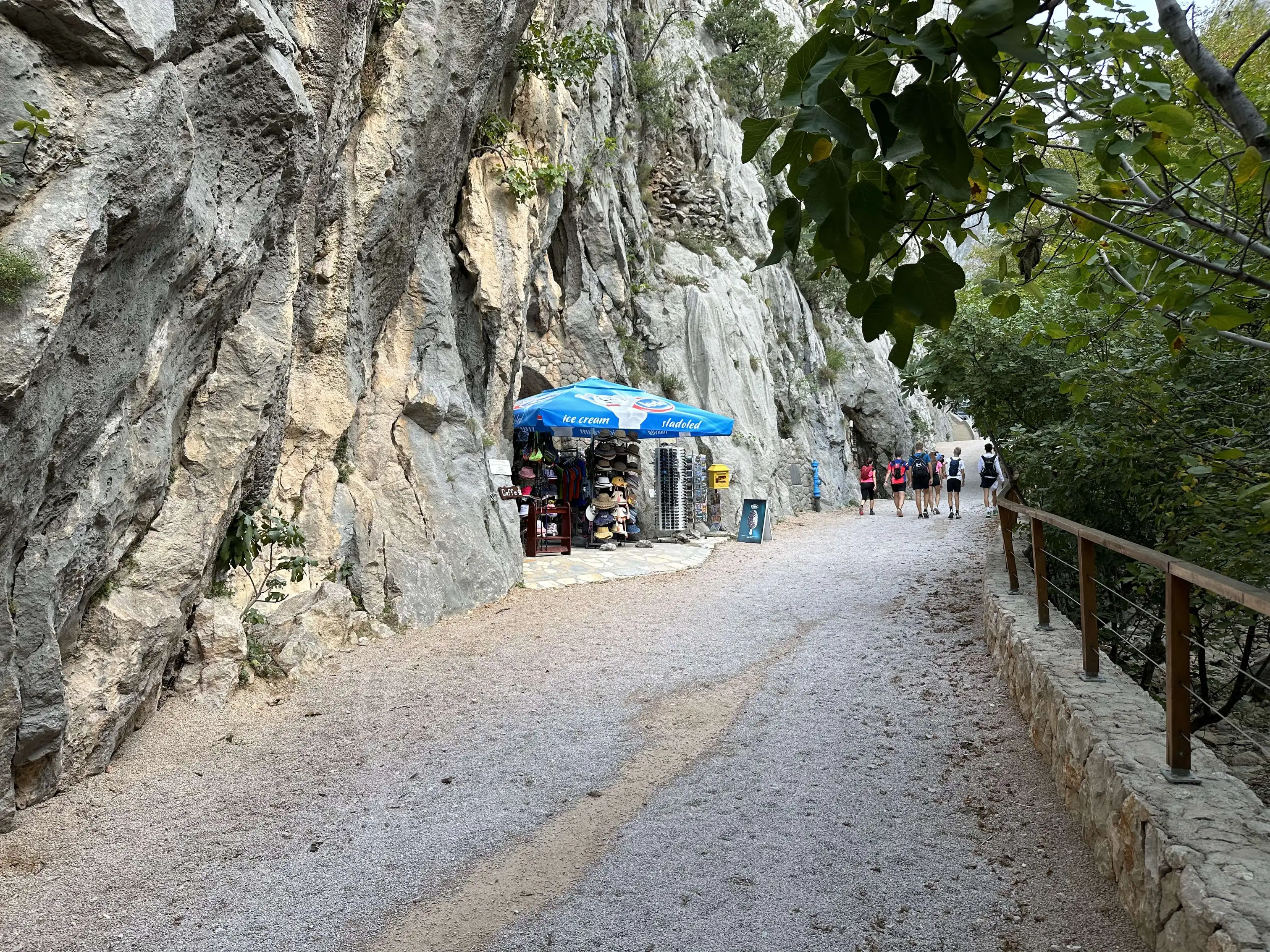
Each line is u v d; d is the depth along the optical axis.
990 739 4.92
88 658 4.57
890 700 5.80
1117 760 3.32
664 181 21.50
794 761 4.79
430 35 8.74
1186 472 4.91
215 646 5.79
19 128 3.36
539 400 13.58
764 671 6.70
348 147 7.98
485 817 4.15
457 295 11.20
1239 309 3.15
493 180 11.88
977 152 1.90
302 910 3.31
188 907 3.33
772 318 23.52
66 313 3.59
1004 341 7.81
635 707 5.84
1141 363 5.22
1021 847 3.66
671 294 19.28
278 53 5.31
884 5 1.50
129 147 3.77
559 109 13.83
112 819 4.07
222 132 5.02
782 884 3.45
